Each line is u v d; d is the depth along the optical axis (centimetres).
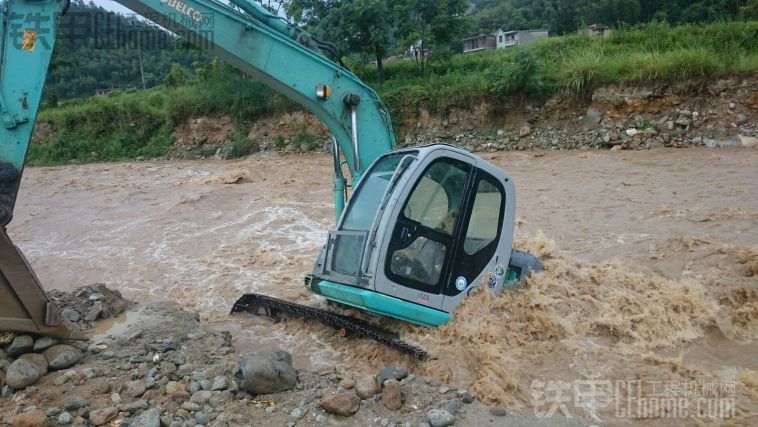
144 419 452
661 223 1047
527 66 1803
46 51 563
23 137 554
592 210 1175
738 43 1812
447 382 532
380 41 2120
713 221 1025
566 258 820
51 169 2309
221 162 2202
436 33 2181
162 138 2497
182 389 500
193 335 632
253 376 493
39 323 551
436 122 1984
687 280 737
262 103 2303
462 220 614
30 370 511
